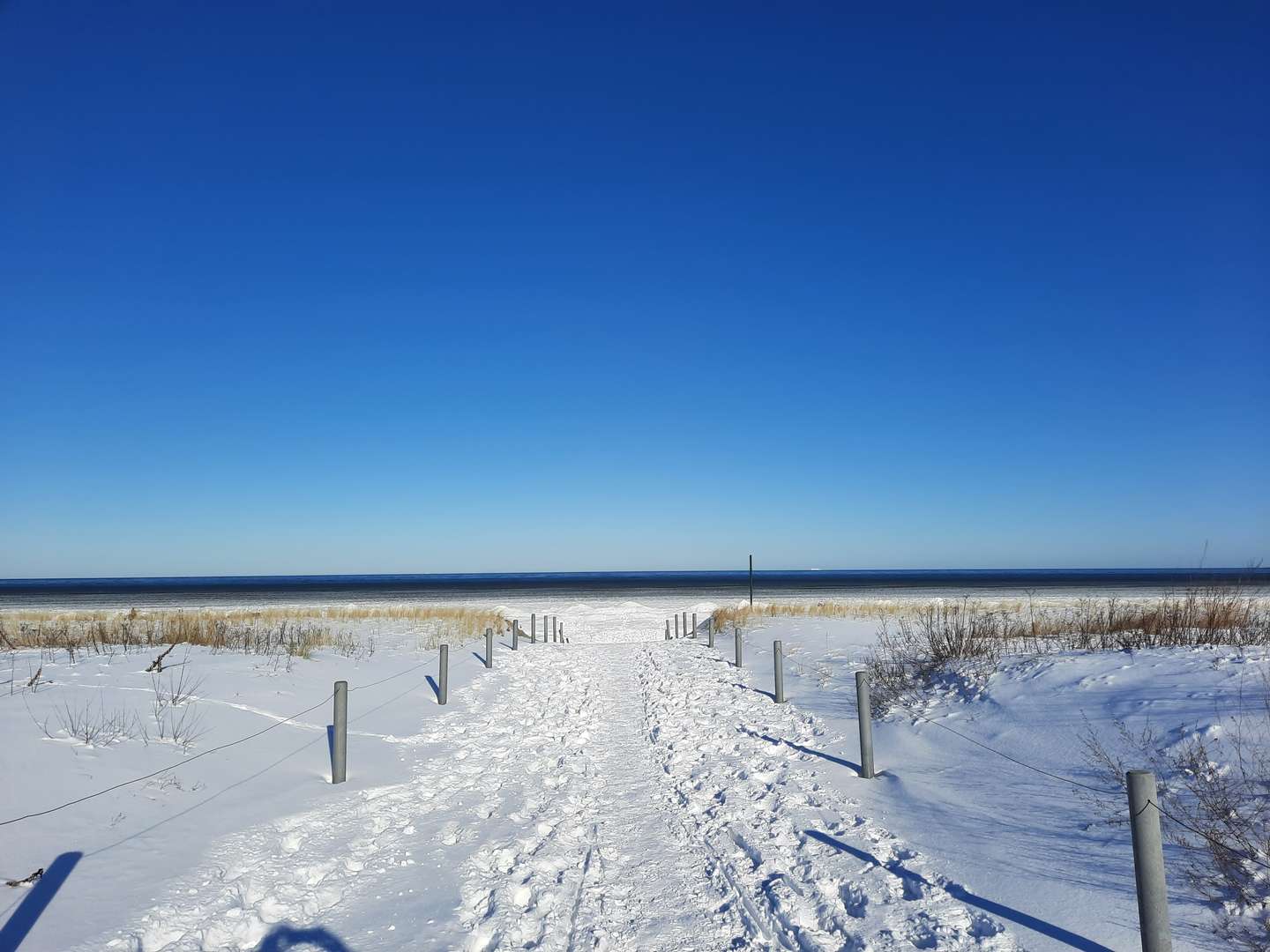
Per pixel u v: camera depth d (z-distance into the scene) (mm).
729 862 6754
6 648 16422
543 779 9766
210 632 19844
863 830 7352
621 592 88312
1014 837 6746
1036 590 75875
